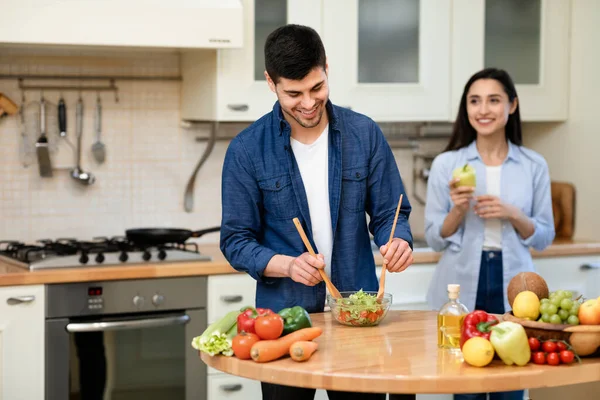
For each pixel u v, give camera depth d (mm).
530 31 4469
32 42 3604
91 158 4273
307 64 2402
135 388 3691
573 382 2070
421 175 4727
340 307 2500
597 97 4406
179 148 4402
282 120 2646
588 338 2129
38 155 4180
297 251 2699
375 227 2781
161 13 3732
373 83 4234
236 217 2684
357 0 4168
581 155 4500
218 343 2180
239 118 4004
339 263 2713
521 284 2344
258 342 2137
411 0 4262
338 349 2244
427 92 4305
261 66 4031
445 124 4797
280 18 4047
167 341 3727
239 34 3820
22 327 3504
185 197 4418
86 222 4281
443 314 2275
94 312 3602
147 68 4332
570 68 4535
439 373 2012
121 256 3717
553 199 4648
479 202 3529
